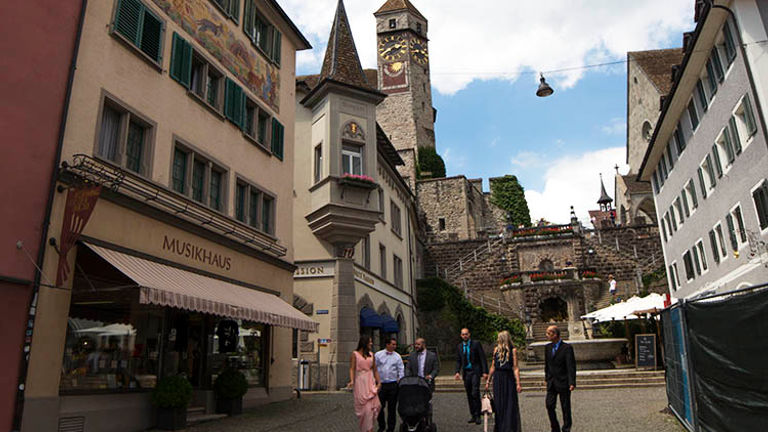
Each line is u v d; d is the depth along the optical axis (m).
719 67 18.81
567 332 36.06
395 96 60.94
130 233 11.00
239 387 13.31
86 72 10.44
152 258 11.47
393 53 62.44
